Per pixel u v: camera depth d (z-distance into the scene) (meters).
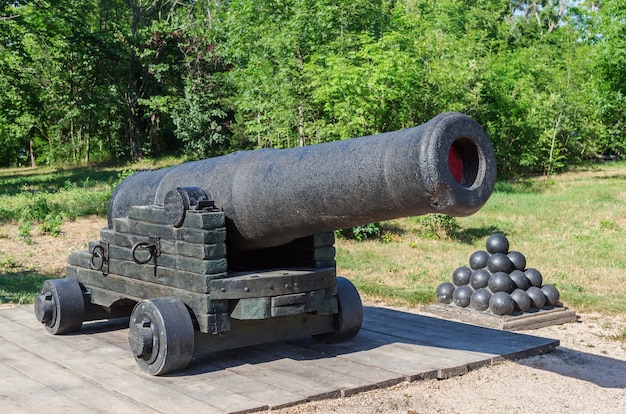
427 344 6.00
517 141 28.06
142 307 5.10
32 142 39.41
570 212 18.00
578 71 30.33
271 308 5.04
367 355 5.61
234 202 5.07
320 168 4.43
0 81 28.56
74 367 5.27
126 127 37.97
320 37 20.23
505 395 4.86
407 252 12.66
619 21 23.88
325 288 5.34
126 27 37.28
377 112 18.75
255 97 22.41
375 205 4.10
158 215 5.34
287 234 4.98
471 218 17.22
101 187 22.53
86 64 34.84
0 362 5.45
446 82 23.23
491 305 7.32
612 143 31.56
